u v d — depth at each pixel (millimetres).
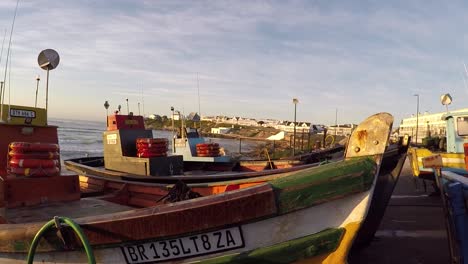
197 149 13641
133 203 7145
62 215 5406
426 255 6750
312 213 3820
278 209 3766
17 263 4387
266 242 3848
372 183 3764
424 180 13664
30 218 5246
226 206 3771
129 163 9742
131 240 3920
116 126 10297
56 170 6402
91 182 8312
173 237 3865
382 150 3836
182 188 5488
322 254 3814
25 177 6059
